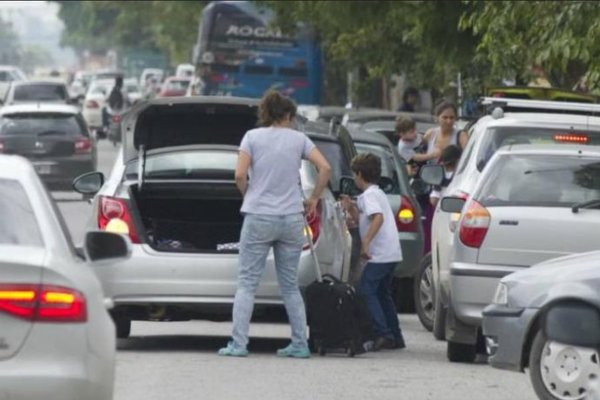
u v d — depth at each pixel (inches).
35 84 5123.0
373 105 4067.4
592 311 992.2
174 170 1333.7
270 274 1257.4
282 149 1222.9
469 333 1236.5
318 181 1234.6
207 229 1327.5
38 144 3179.1
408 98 3115.2
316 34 4195.4
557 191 1208.2
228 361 1235.9
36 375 725.3
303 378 1157.7
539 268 1031.0
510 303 1021.8
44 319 729.6
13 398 722.2
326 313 1279.5
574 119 1387.8
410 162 1839.3
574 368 991.0
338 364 1239.5
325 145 1566.2
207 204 1327.5
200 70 4367.6
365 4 2637.8
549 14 1653.5
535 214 1192.2
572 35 1604.3
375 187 1346.0
